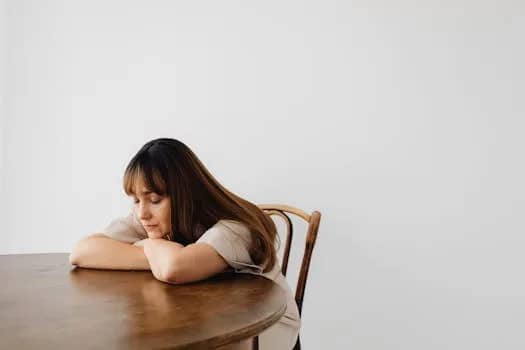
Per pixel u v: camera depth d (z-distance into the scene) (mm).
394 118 1832
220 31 1990
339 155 1863
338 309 1846
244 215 1229
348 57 1874
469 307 1765
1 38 2174
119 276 1049
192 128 2006
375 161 1837
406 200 1812
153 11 2066
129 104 2078
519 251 1740
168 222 1192
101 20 2123
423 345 1789
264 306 799
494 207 1762
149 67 2062
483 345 1753
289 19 1927
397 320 1807
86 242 1164
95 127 2109
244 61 1961
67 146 2133
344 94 1870
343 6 1886
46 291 876
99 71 2113
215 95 1984
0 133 2162
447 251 1783
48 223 2143
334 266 1854
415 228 1805
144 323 668
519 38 1770
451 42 1812
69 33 2145
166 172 1174
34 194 2145
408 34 1838
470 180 1778
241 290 924
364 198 1841
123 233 1286
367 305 1827
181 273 976
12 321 668
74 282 966
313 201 1881
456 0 1813
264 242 1220
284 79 1921
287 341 1217
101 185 2092
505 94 1771
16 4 2170
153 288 927
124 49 2092
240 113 1957
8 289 887
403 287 1806
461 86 1800
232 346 721
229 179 1961
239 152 1954
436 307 1783
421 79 1823
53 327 642
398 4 1847
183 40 2027
